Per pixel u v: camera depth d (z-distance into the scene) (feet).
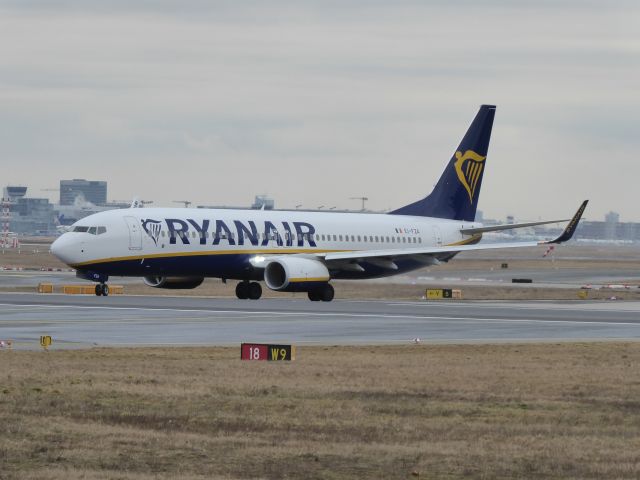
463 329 625.00
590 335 604.08
